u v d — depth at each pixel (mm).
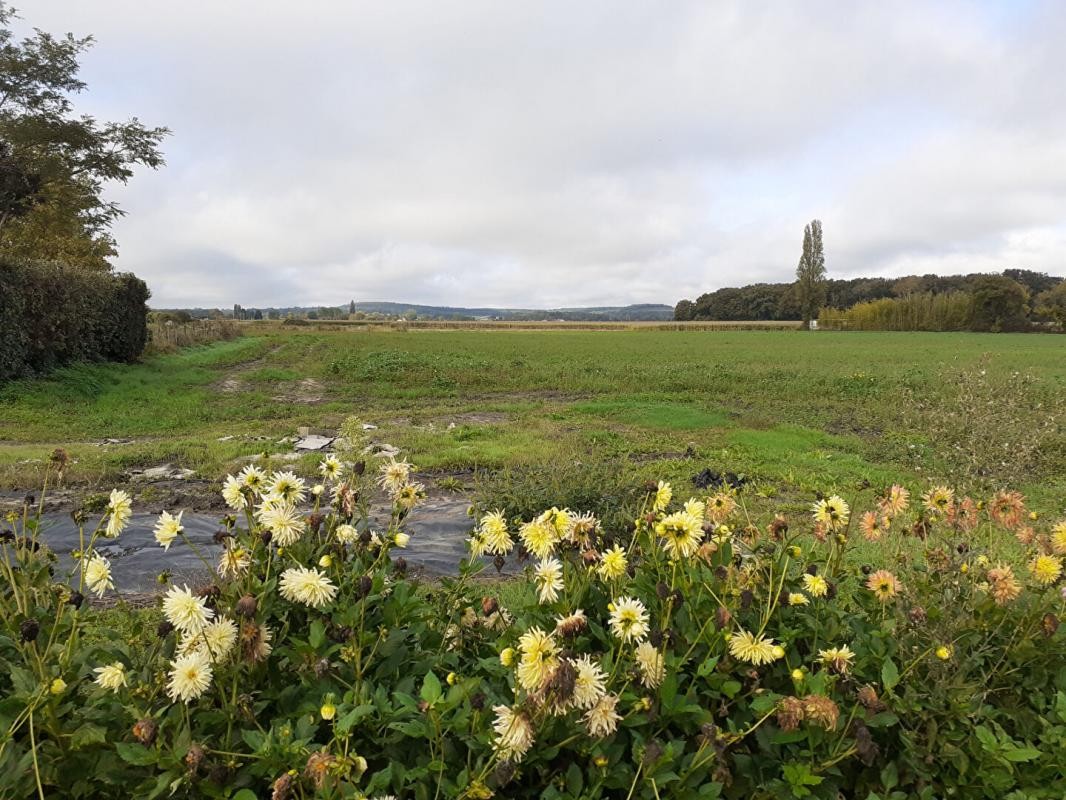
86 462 8070
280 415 13484
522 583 4457
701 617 2348
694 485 7750
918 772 2164
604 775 1888
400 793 1806
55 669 2027
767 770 2160
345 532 2439
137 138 23594
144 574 4859
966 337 56500
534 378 20047
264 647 2041
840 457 9547
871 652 2416
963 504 3285
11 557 3088
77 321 16531
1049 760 2197
